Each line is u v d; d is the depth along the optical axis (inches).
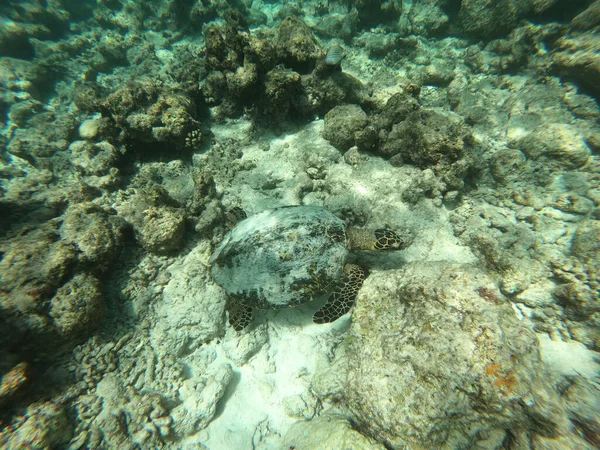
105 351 43.9
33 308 39.8
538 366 31.5
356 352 39.9
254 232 48.3
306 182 64.1
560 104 70.8
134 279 50.1
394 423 33.0
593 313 42.1
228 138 73.6
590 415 32.3
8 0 122.3
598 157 59.5
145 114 64.6
